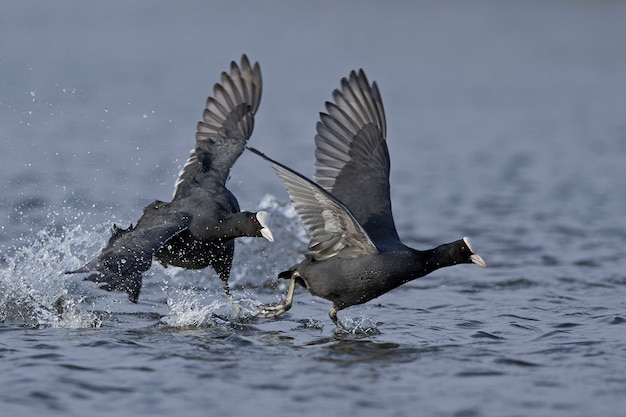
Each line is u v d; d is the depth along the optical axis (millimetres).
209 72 42719
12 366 9156
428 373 9211
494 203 20688
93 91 35781
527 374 9172
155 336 10641
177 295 13109
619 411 8078
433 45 52250
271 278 14281
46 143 25344
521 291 13500
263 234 11516
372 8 69375
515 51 50000
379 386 8758
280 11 68000
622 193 21734
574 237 17438
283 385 8734
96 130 27859
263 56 47500
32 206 18047
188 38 53625
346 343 10461
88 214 17500
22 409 7922
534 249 16438
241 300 12578
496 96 37531
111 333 10695
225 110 13188
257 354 9906
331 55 48125
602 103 35969
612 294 13211
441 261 10766
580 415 7992
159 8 68500
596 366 9430
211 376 8969
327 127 11312
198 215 11797
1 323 11055
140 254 10641
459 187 22484
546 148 27781
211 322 11414
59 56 45281
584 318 11734
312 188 9664
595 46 51219
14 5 66312
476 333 10969
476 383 8875
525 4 69000
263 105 34312
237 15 65250
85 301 12250
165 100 34500
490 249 16516
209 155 12711
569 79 41719
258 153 9156
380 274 10469
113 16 63531
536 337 10750
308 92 37469
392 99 36531
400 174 24000
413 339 10719
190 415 7855
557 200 21016
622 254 16000
